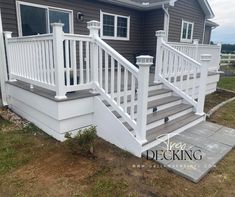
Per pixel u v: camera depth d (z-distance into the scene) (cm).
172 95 497
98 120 359
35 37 349
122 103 373
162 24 881
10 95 475
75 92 361
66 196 220
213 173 268
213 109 534
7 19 525
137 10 898
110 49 319
